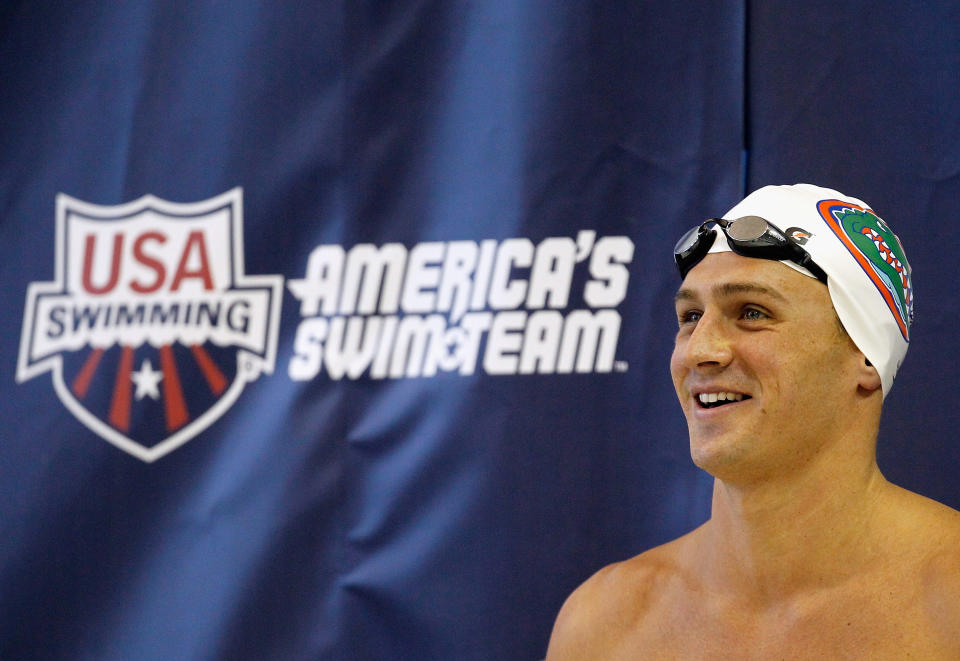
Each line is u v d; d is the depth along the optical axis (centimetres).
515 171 554
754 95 536
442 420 552
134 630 564
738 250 369
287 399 566
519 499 542
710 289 371
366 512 555
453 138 563
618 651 407
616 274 543
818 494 365
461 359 553
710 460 361
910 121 519
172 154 586
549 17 556
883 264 377
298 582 556
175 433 573
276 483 562
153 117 589
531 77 556
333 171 571
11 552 575
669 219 539
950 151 514
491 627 538
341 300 566
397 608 547
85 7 600
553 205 550
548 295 548
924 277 513
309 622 554
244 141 580
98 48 597
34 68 600
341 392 562
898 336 379
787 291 360
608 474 537
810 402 358
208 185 582
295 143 576
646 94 545
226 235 578
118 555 570
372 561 552
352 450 559
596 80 550
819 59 530
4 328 590
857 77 525
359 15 575
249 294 574
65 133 595
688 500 528
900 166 518
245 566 560
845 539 365
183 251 581
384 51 572
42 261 591
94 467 576
